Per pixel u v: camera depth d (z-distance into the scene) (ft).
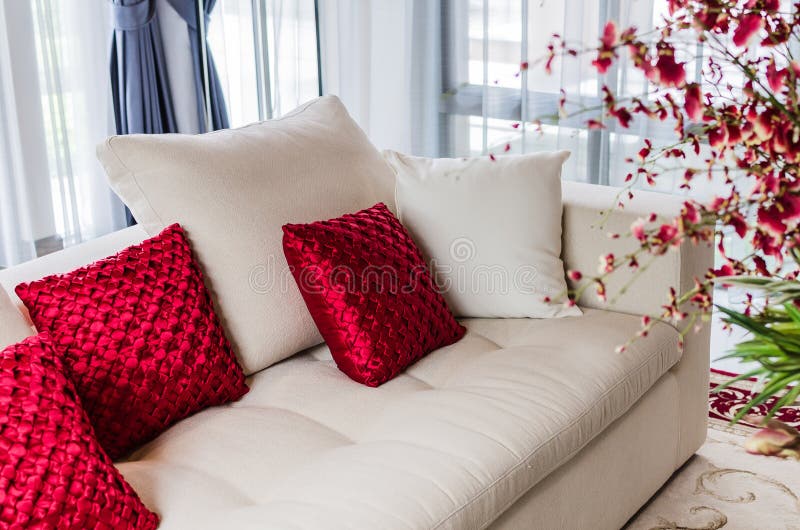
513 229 7.39
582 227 7.63
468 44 12.87
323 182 7.18
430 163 7.72
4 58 12.13
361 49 14.17
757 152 3.25
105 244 6.87
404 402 6.05
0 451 4.40
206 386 5.95
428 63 13.17
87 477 4.55
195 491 5.07
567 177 12.30
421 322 6.67
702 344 7.73
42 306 5.58
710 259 7.63
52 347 5.09
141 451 5.71
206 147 6.72
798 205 3.01
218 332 6.13
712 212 3.05
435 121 13.38
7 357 4.79
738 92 10.31
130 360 5.60
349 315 6.35
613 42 3.00
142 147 6.47
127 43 12.50
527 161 7.59
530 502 5.77
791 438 3.41
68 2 12.78
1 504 4.30
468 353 6.83
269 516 4.73
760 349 3.43
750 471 7.77
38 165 12.80
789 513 7.12
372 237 6.78
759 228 3.09
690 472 7.81
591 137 11.94
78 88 13.08
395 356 6.43
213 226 6.45
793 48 9.84
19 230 12.72
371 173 7.69
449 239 7.42
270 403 6.22
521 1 12.14
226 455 5.48
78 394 5.41
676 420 7.46
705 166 10.98
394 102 14.23
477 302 7.44
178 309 5.90
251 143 6.98
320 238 6.44
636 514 7.24
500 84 12.68
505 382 6.20
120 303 5.71
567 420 5.90
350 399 6.19
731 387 9.22
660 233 3.00
